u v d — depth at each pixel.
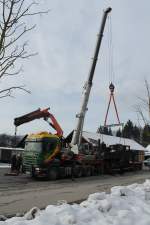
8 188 22.33
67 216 8.23
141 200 11.19
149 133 28.12
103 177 34.19
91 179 31.58
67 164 32.00
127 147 43.56
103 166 37.38
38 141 30.36
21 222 7.83
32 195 18.80
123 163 40.50
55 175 30.42
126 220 8.48
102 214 8.95
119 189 12.20
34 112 32.94
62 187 23.80
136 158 45.12
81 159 33.50
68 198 17.28
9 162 47.12
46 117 33.16
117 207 9.73
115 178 33.19
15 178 29.52
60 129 32.88
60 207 9.29
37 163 29.78
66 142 33.38
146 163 51.16
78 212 8.82
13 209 13.90
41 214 8.62
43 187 23.58
